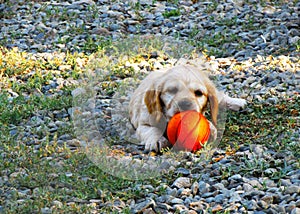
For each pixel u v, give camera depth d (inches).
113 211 202.8
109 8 450.6
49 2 466.3
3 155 246.8
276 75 319.9
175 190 214.8
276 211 197.6
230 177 221.8
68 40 396.2
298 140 248.1
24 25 424.2
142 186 219.6
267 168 227.8
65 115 287.4
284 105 282.4
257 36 386.9
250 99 292.7
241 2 444.1
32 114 288.4
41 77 334.0
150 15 434.6
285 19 409.1
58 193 216.8
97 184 222.4
